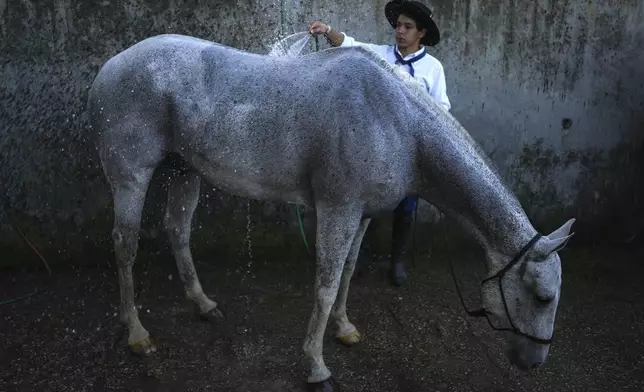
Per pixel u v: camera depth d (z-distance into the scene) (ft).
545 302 7.54
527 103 12.12
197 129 8.26
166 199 11.66
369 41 11.43
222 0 10.96
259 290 11.29
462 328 10.21
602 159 12.60
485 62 11.80
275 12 11.12
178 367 8.98
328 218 7.97
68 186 11.40
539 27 11.80
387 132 7.69
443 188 7.87
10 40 10.73
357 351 9.51
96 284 11.31
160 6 10.86
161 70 8.34
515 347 7.90
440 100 10.16
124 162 8.65
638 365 9.35
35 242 11.60
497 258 7.77
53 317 10.18
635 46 12.14
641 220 13.00
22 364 8.92
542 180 12.55
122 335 9.74
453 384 8.80
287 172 8.11
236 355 9.30
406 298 11.14
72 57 10.90
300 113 7.84
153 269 11.85
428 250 12.59
